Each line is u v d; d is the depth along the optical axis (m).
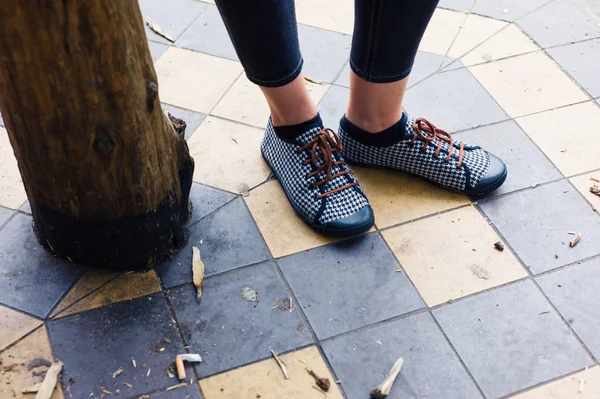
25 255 1.22
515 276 1.21
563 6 1.87
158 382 1.05
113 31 0.88
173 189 1.17
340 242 1.27
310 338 1.11
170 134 1.12
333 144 1.30
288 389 1.04
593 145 1.47
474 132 1.50
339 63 1.68
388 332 1.12
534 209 1.33
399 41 1.12
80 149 1.00
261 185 1.38
